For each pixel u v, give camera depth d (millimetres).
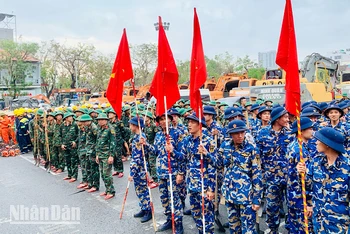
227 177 4703
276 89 15000
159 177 5887
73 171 9656
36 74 48594
